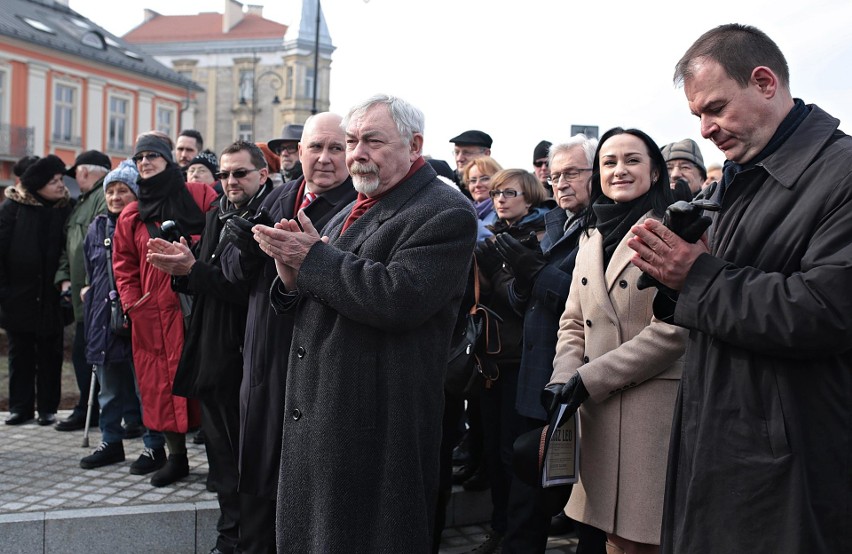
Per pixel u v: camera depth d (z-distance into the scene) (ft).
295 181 11.82
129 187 15.51
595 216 10.38
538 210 13.47
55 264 18.67
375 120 8.36
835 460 6.08
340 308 7.86
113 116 112.88
